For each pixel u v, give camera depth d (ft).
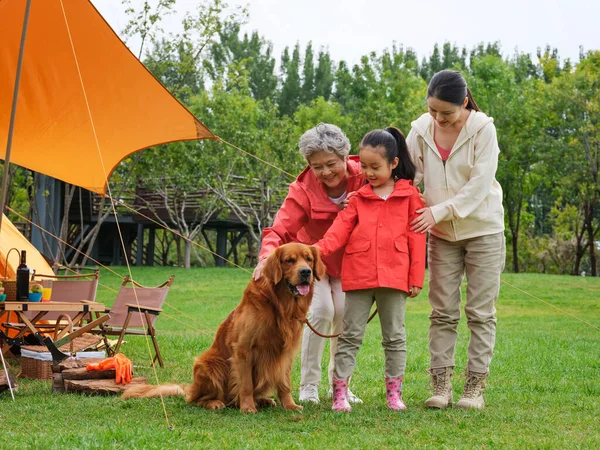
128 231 140.87
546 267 146.51
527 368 24.35
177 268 110.11
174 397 16.71
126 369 18.57
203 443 11.97
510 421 14.44
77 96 25.81
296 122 124.88
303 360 16.94
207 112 96.37
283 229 16.42
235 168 101.40
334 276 16.69
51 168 29.63
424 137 16.22
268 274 14.78
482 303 15.93
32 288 21.53
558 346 32.37
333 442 12.23
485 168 15.52
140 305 25.21
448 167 15.87
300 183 16.74
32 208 68.13
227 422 14.05
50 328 24.30
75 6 22.17
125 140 28.09
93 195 88.84
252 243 143.13
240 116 97.81
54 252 75.31
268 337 14.94
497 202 16.08
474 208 15.43
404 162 15.96
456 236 15.88
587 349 31.55
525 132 117.39
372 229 15.39
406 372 23.50
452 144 16.01
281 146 96.73
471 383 16.01
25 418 14.66
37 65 24.45
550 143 114.93
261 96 179.83
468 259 16.08
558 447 11.94
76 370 18.45
